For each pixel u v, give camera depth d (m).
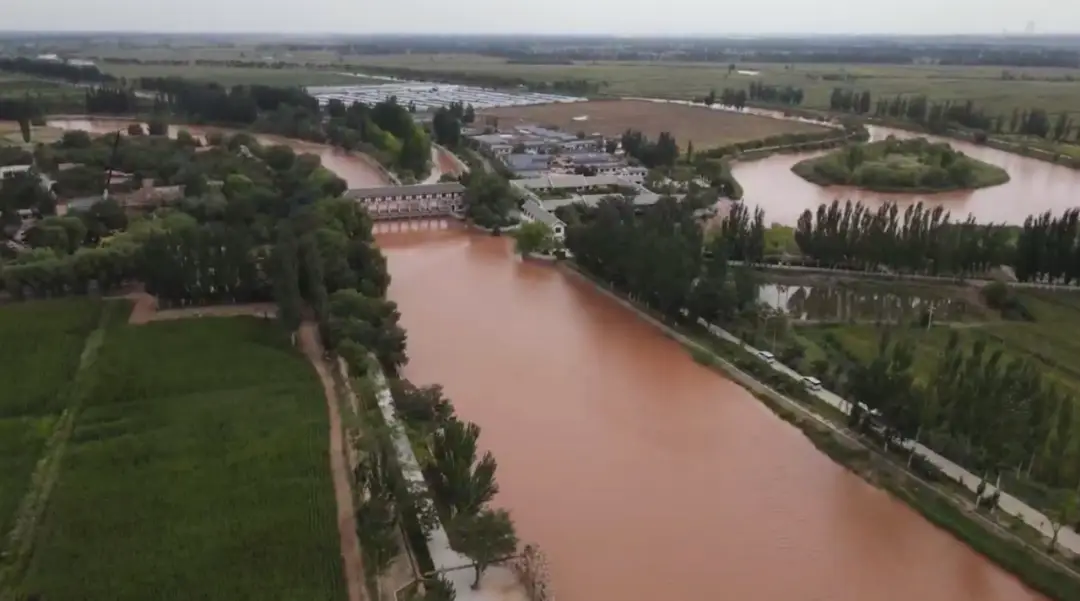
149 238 147.75
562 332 146.12
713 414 116.31
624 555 86.00
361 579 78.81
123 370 117.62
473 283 173.38
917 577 83.69
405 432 100.50
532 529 89.81
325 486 92.56
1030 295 156.62
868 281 167.12
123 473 94.12
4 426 102.81
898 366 107.19
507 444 107.19
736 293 146.00
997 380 100.19
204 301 146.00
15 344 124.75
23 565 79.38
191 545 82.38
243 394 112.81
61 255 152.38
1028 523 89.75
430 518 83.94
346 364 120.62
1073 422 107.19
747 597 80.31
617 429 111.81
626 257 158.88
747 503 95.75
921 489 97.00
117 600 74.81
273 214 185.00
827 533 90.44
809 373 124.81
